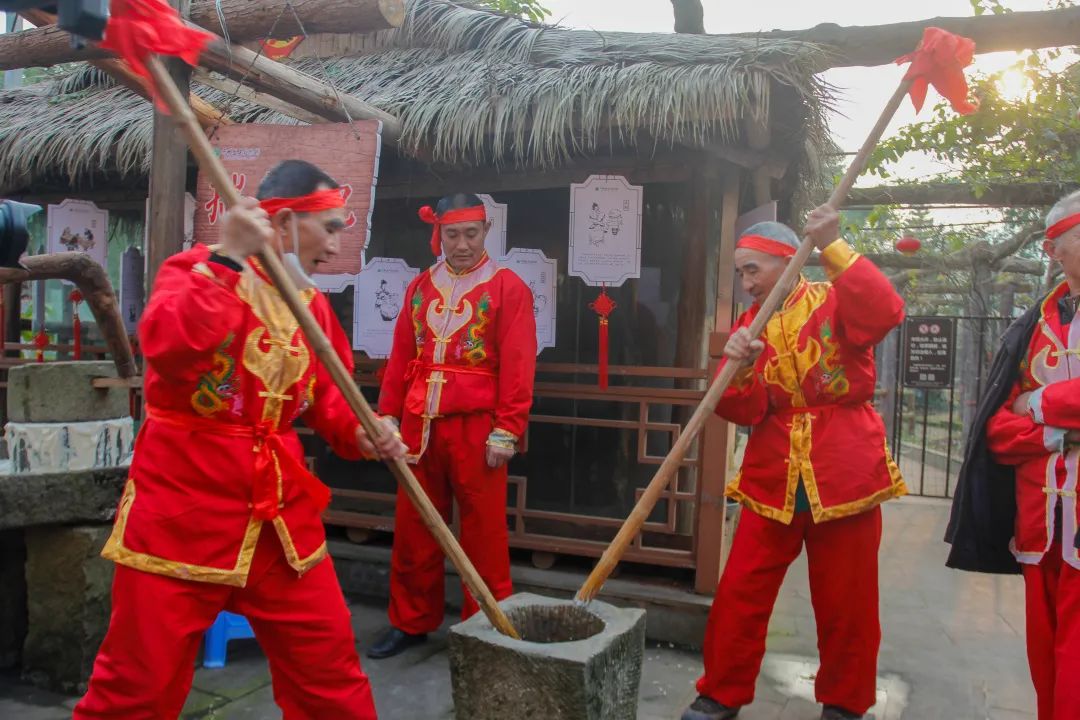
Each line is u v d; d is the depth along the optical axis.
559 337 3.86
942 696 2.94
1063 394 2.06
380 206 4.12
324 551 1.88
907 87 2.04
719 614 2.63
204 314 1.59
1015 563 2.37
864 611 2.52
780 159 3.89
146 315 1.61
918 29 4.30
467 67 3.69
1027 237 8.23
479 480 3.01
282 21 2.65
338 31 2.65
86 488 2.67
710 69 3.12
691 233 3.62
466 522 3.06
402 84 3.70
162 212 2.89
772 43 3.23
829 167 4.75
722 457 3.36
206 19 2.72
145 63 1.43
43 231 5.17
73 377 2.94
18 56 2.85
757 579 2.58
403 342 3.18
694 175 3.61
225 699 2.75
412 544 3.14
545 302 3.59
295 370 1.80
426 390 3.04
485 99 3.36
